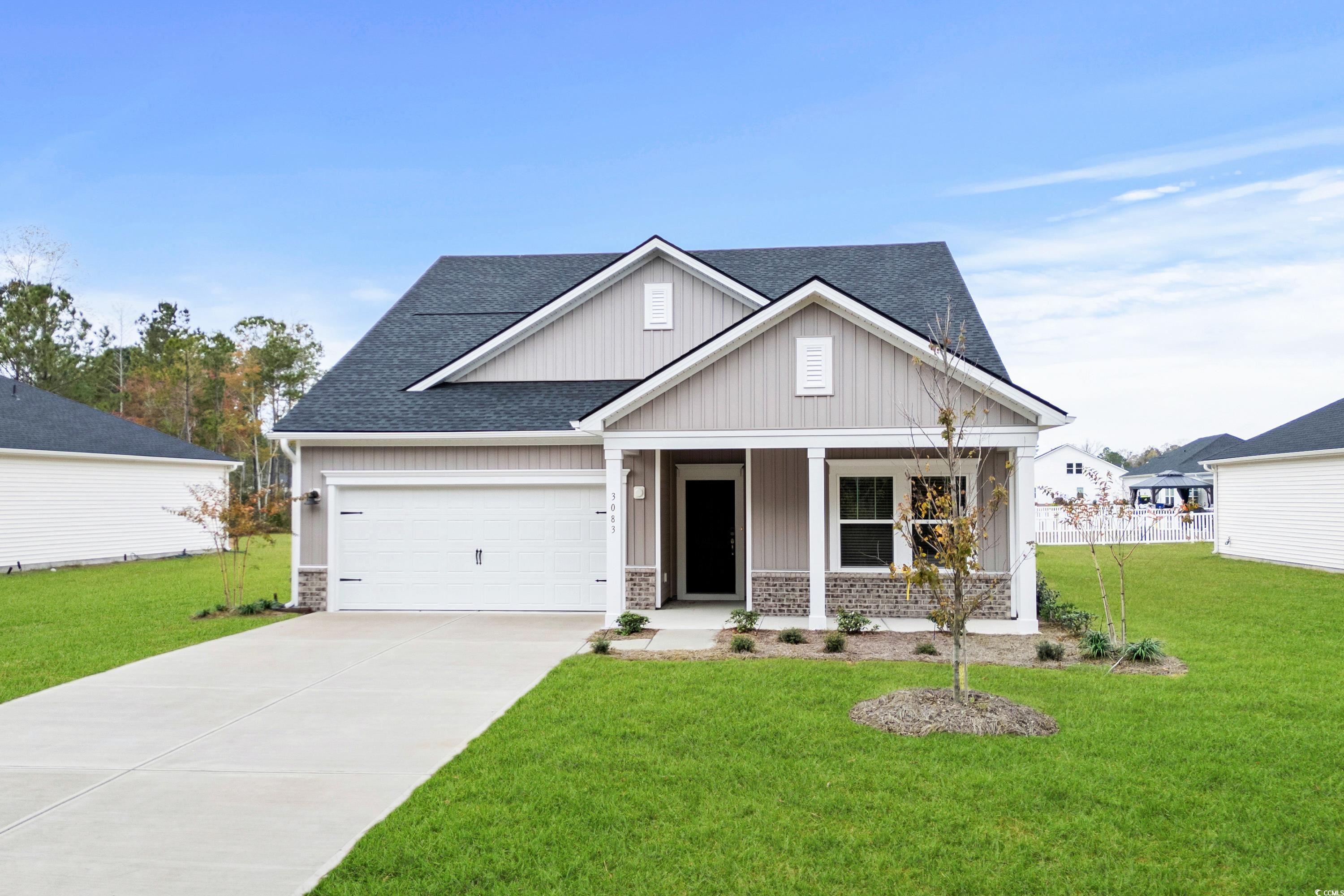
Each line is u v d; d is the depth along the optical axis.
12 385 27.09
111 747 7.40
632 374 16.72
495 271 21.14
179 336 63.19
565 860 5.08
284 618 14.48
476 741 7.36
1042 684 9.23
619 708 8.29
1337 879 4.85
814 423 13.01
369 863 5.04
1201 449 54.06
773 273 18.61
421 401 16.03
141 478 26.73
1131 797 5.98
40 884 4.83
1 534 22.30
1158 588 18.08
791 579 14.44
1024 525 12.73
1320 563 21.83
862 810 5.77
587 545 15.05
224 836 5.48
